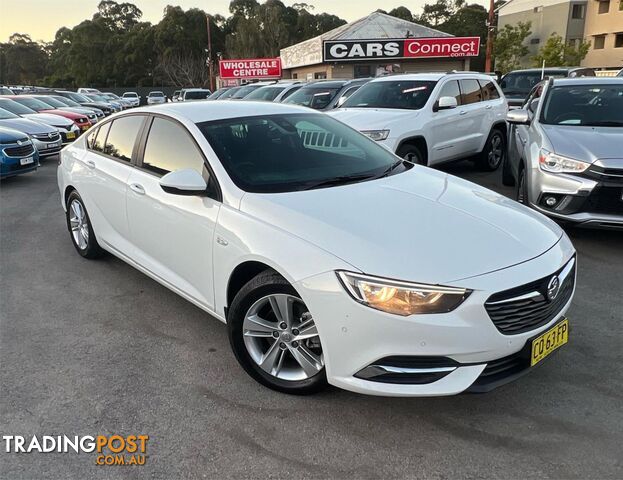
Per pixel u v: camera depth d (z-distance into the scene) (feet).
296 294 9.17
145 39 236.84
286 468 8.21
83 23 253.85
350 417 9.35
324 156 12.45
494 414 9.39
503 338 8.39
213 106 13.44
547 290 8.84
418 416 9.36
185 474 8.13
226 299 10.61
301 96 40.57
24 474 8.18
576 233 19.03
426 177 12.44
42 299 14.51
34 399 9.98
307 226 9.30
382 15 101.35
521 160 20.93
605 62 156.46
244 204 10.31
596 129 18.58
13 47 320.29
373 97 28.55
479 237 9.21
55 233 20.92
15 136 31.96
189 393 10.13
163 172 12.55
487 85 31.50
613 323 12.53
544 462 8.23
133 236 13.78
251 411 9.56
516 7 177.17
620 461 8.23
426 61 95.30
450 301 8.11
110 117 15.51
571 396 9.86
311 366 9.47
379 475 8.04
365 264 8.39
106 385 10.43
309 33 226.99
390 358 8.29
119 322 13.10
